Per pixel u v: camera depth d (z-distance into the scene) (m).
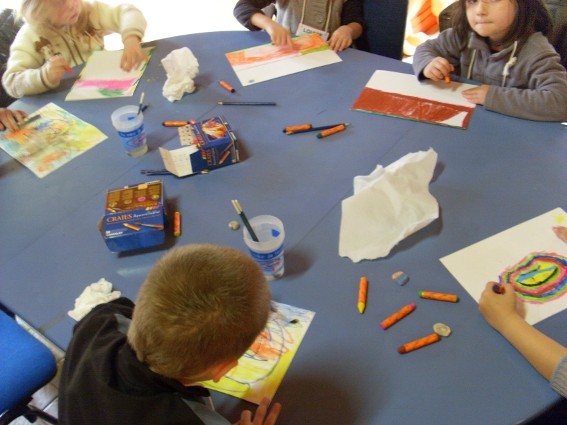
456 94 1.31
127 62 1.59
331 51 1.55
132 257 0.99
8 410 1.05
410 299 0.84
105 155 1.26
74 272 0.97
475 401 0.70
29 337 1.14
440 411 0.69
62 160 1.25
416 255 0.92
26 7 1.58
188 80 1.42
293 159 1.18
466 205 1.01
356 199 0.99
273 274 0.90
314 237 0.98
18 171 1.24
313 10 1.82
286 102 1.36
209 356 0.57
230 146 1.15
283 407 0.72
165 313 0.55
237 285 0.57
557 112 1.17
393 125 1.24
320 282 0.89
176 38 1.71
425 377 0.73
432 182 1.07
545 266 0.87
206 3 3.31
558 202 0.99
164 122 1.34
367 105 1.32
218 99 1.41
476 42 1.39
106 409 0.59
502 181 1.05
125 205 1.02
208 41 1.67
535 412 0.68
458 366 0.74
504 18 1.28
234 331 0.56
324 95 1.37
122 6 1.80
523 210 0.98
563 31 1.45
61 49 1.72
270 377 0.76
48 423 1.41
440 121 1.23
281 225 0.90
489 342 0.77
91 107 1.43
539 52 1.30
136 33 1.70
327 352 0.78
